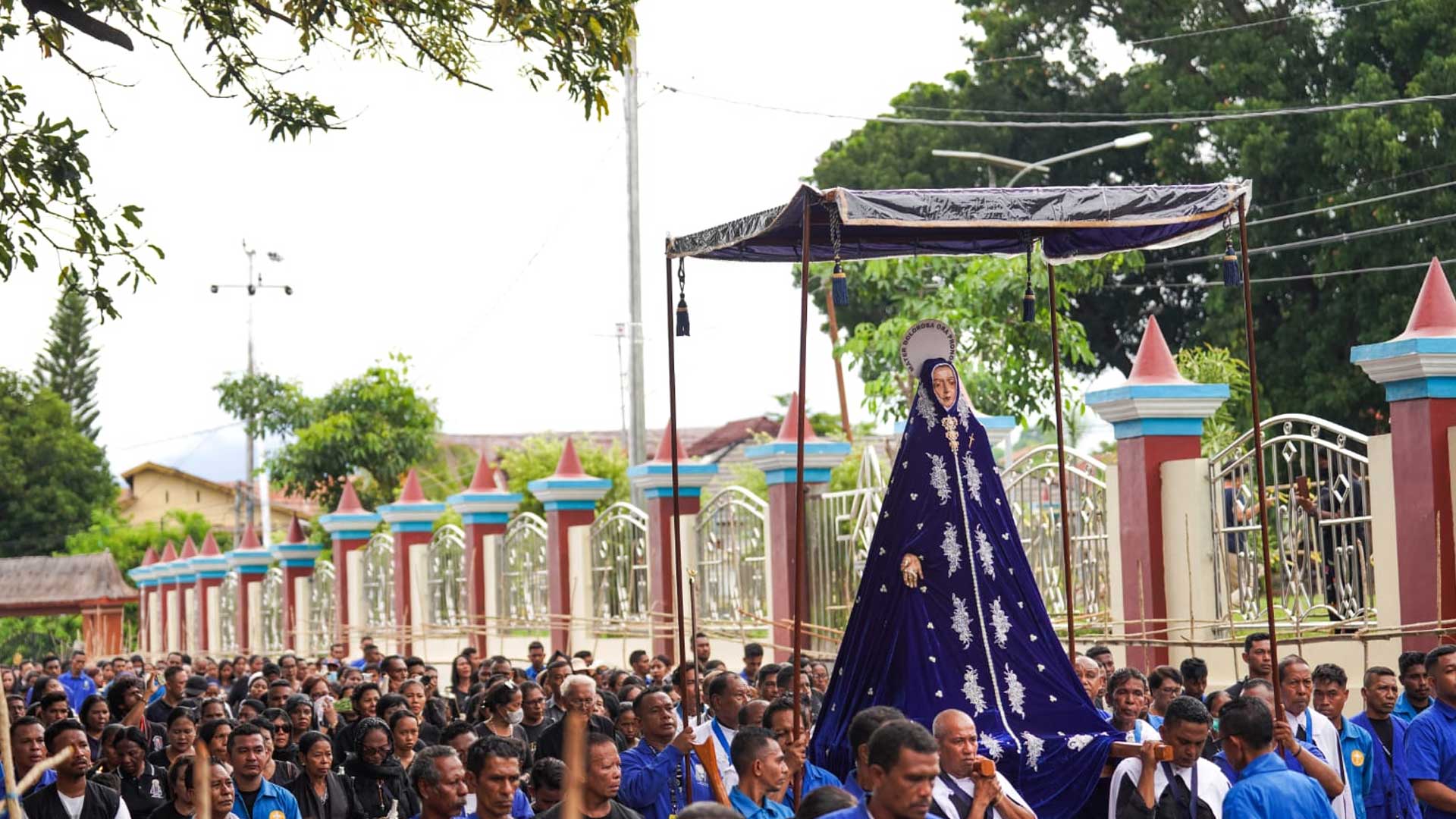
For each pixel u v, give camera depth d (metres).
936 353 9.91
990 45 33.09
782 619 17.77
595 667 17.52
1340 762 9.48
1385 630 11.94
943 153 22.42
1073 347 25.06
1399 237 25.97
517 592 23.67
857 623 9.78
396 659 15.79
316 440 37.75
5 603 43.91
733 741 8.27
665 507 20.19
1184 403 14.33
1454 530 11.86
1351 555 12.76
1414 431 12.06
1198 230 10.29
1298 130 27.22
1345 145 26.03
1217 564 13.85
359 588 28.78
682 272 10.38
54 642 54.22
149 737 13.12
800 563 8.71
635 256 24.92
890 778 6.07
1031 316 11.17
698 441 55.66
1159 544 14.27
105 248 11.06
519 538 23.62
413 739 11.73
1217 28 29.34
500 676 15.14
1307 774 8.59
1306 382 27.38
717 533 19.42
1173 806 8.55
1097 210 9.12
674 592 19.94
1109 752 8.92
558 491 22.14
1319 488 13.01
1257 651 10.81
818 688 13.62
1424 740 9.22
